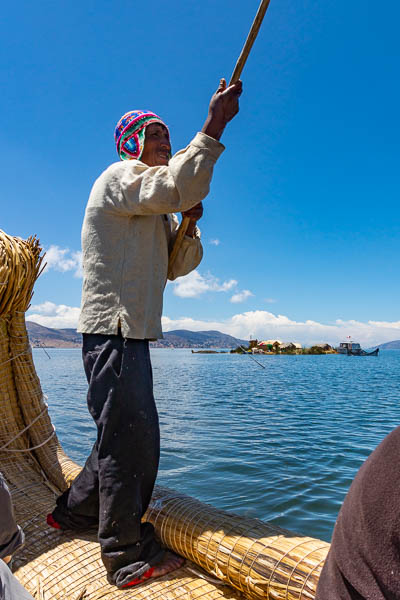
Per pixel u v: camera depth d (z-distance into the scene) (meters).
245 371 38.84
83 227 2.02
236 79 1.68
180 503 2.09
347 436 8.41
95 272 1.93
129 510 1.82
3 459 2.88
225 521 1.88
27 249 2.92
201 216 2.12
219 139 1.73
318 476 5.61
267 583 1.57
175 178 1.68
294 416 11.10
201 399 15.20
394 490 0.72
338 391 18.98
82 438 7.98
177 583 1.82
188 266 2.25
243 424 9.75
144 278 1.92
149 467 1.89
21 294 2.88
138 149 2.03
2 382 2.91
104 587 1.82
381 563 0.70
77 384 22.58
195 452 6.91
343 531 0.77
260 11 1.53
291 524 4.14
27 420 2.99
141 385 1.88
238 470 5.90
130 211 1.84
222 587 1.80
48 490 2.77
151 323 1.96
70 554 2.06
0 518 1.37
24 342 3.01
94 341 1.93
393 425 9.77
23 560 2.07
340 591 0.74
